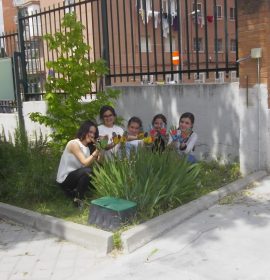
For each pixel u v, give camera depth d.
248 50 5.70
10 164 6.11
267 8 5.53
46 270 3.83
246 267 3.57
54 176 5.68
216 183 5.72
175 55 8.45
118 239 4.09
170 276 3.51
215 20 6.55
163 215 4.51
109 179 4.81
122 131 6.09
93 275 3.66
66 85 6.41
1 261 4.07
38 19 10.34
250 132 5.84
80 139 5.34
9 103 10.80
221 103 6.43
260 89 5.68
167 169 4.93
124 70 9.36
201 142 6.71
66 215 4.98
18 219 5.10
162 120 6.18
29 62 10.16
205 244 4.03
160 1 7.26
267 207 4.80
